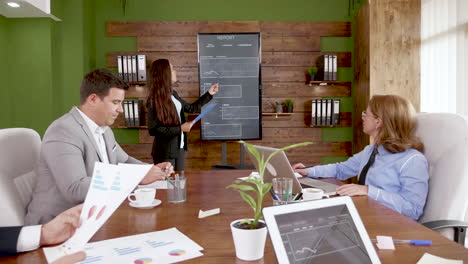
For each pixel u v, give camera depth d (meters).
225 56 4.37
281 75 4.62
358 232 0.89
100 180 1.20
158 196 1.65
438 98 3.70
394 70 4.00
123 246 1.05
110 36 4.51
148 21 4.51
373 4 3.98
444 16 3.61
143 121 4.42
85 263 0.93
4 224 1.32
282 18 4.62
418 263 0.90
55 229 1.05
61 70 4.13
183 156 3.36
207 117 4.39
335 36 4.63
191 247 1.04
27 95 3.96
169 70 3.12
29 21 3.92
